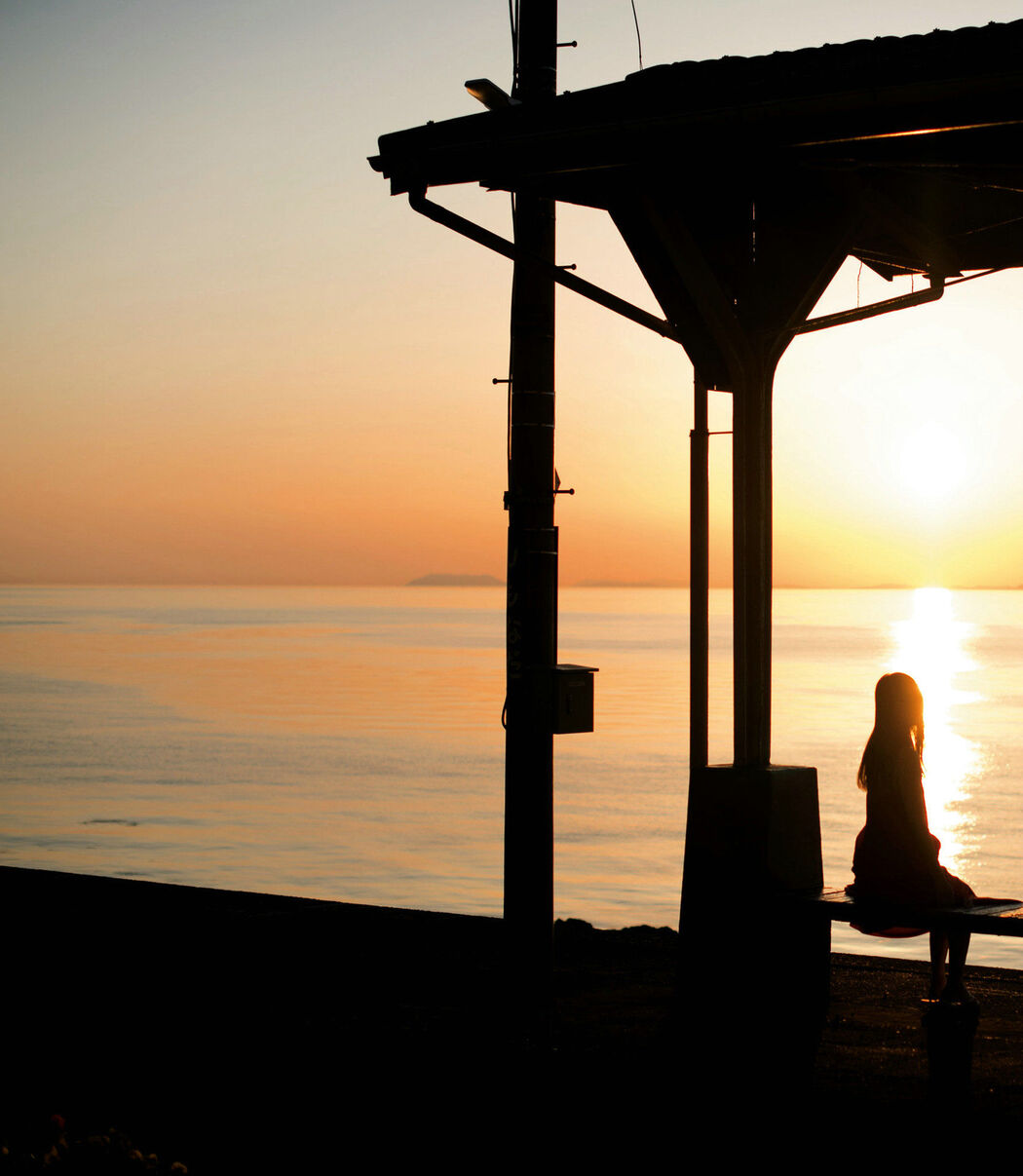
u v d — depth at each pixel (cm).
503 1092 507
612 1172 434
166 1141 470
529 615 604
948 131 452
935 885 516
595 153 512
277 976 691
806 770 532
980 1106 484
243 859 2372
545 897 606
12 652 11269
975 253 640
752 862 516
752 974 510
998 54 433
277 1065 544
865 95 450
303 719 5588
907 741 530
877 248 658
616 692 7038
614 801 3334
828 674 8450
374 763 4119
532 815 603
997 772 3838
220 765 4025
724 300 529
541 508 605
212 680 8019
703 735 688
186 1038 583
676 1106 489
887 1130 459
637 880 2241
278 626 18262
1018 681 7825
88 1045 575
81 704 6228
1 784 3525
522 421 605
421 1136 468
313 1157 454
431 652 11769
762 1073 505
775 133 474
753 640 534
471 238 569
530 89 615
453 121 541
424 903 1952
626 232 557
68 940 782
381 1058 548
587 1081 518
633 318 575
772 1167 432
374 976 690
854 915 500
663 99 492
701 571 691
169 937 789
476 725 5372
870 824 529
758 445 536
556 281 573
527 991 601
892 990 660
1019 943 1531
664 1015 611
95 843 2533
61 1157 392
